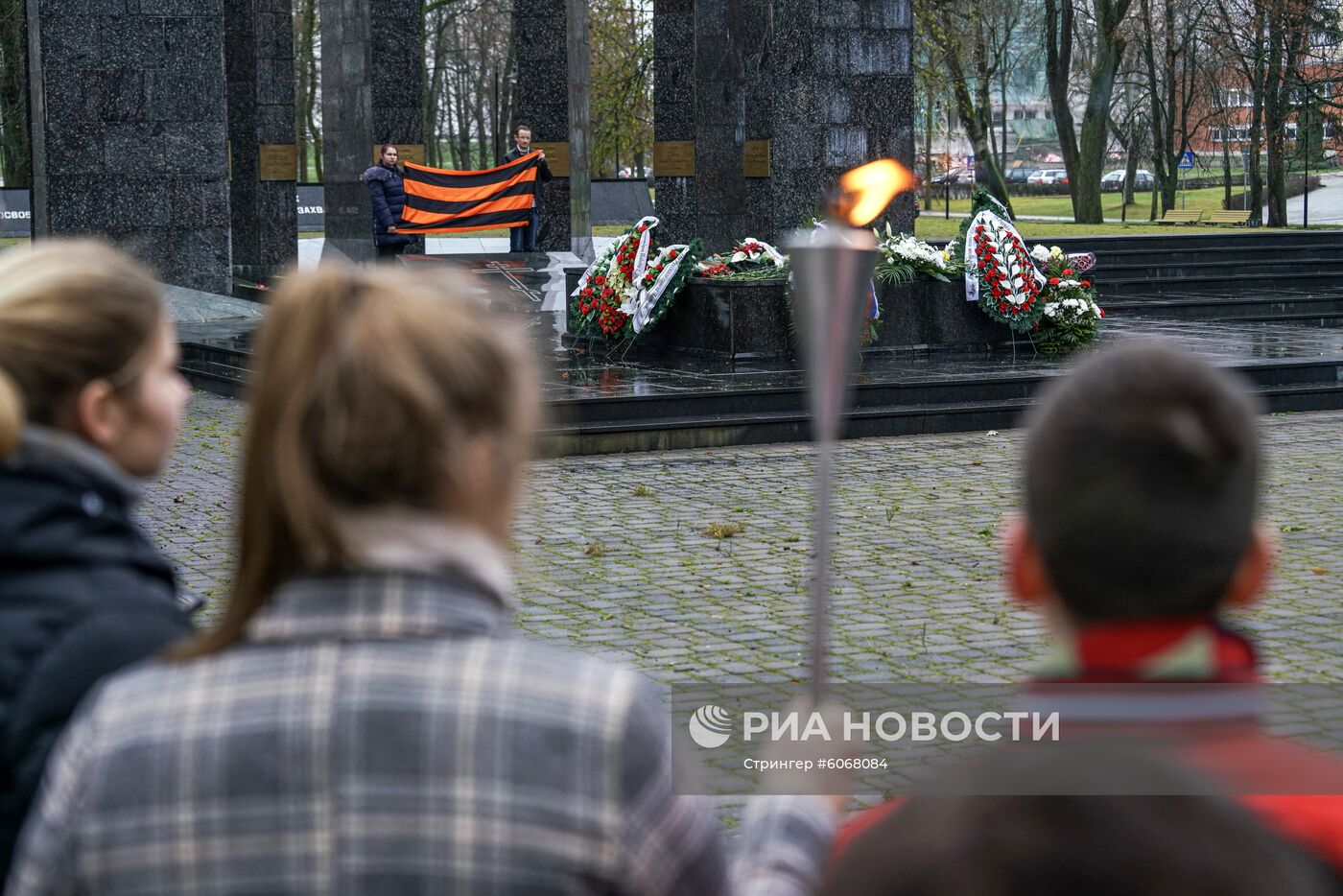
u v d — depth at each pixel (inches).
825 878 63.1
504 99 2728.8
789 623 354.9
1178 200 3208.7
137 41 874.8
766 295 727.1
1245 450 64.8
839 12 861.2
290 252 1343.5
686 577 399.2
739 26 1250.6
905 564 411.5
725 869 72.8
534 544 436.5
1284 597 376.8
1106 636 65.0
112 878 69.9
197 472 544.7
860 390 640.4
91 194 877.2
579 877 68.0
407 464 72.3
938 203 3120.1
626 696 70.9
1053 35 2269.9
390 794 68.4
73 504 95.5
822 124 866.8
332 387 72.2
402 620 71.3
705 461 576.1
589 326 801.6
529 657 71.4
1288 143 2278.5
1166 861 57.1
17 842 89.3
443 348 73.6
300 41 2303.2
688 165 1339.8
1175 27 2337.6
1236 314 1050.1
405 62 1282.0
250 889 68.6
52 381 98.3
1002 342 782.5
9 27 1732.3
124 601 93.7
